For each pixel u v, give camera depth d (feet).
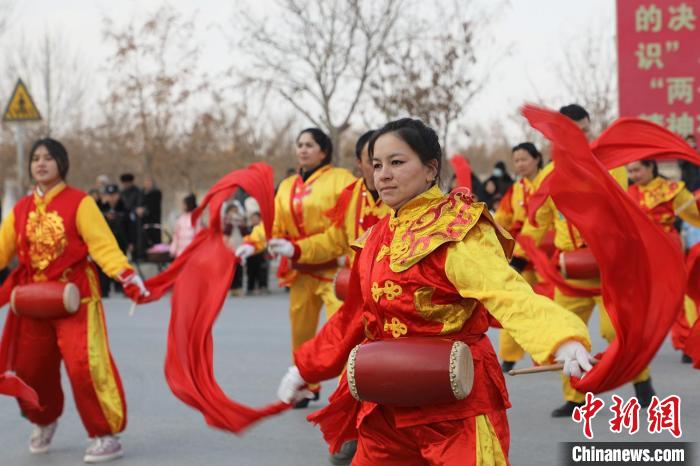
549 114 11.12
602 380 10.59
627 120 16.49
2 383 17.58
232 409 14.06
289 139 99.19
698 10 54.08
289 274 23.06
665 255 10.92
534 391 25.54
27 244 19.47
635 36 54.80
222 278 17.17
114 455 19.77
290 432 21.76
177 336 15.93
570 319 10.12
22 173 60.75
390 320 11.30
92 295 19.57
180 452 20.27
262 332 37.55
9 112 51.11
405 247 11.05
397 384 10.83
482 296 10.54
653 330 10.79
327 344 12.44
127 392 26.73
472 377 10.82
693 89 54.29
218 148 89.35
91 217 19.45
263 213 20.38
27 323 19.52
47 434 20.58
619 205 10.87
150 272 60.49
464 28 62.75
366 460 11.67
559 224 23.21
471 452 10.76
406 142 11.18
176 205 108.68
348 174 22.86
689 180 44.96
